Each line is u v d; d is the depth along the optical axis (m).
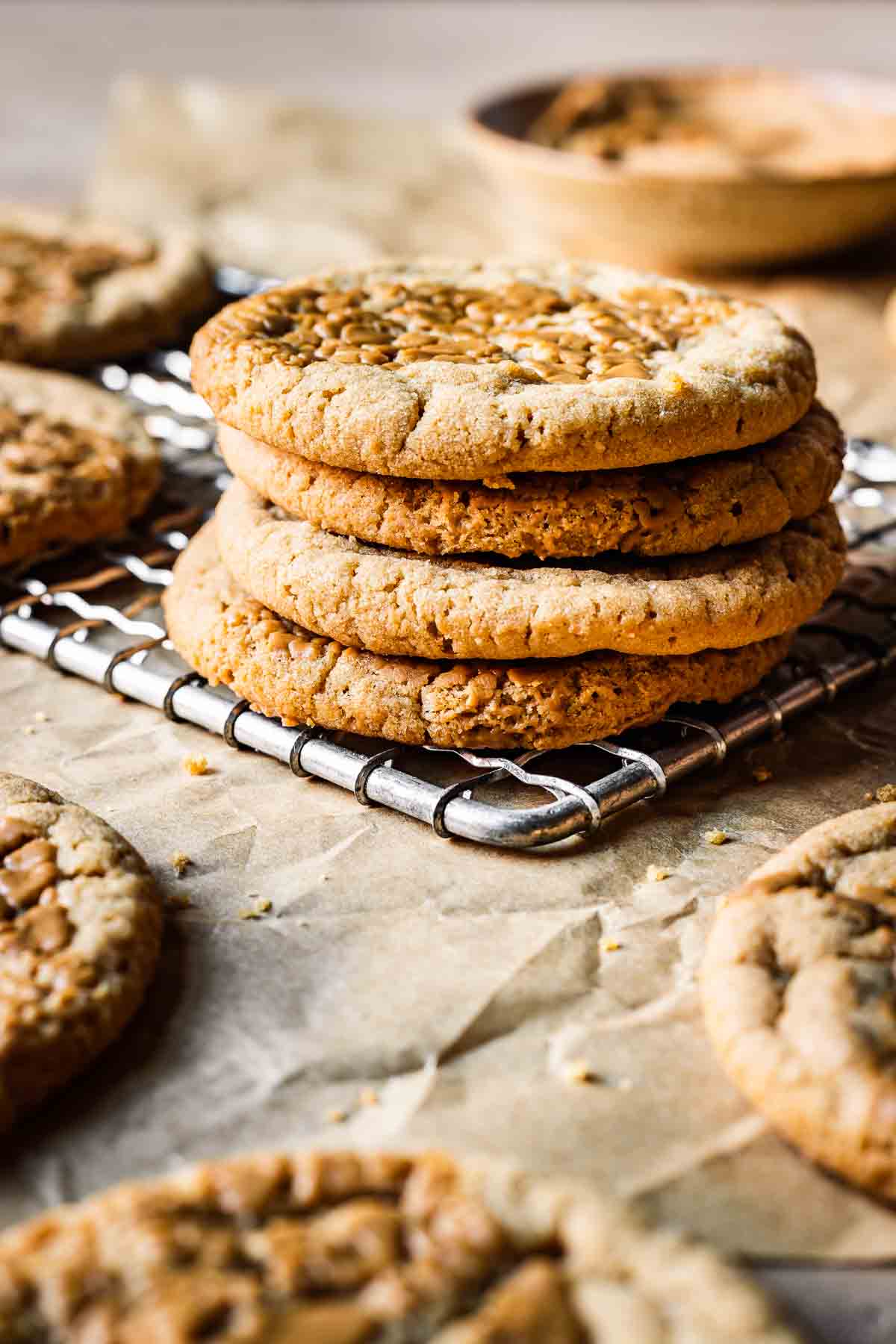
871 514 0.49
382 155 0.74
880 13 1.27
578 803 0.39
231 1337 0.31
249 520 0.42
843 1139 0.34
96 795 0.40
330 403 0.40
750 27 1.23
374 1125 0.35
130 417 0.49
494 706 0.40
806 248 0.59
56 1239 0.32
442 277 0.44
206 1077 0.35
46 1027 0.35
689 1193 0.34
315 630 0.40
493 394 0.39
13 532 0.45
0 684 0.43
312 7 1.34
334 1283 0.31
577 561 0.40
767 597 0.40
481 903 0.38
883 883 0.36
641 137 0.62
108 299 0.54
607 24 1.25
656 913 0.38
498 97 0.62
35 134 0.96
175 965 0.37
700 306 0.43
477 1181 0.32
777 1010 0.35
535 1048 0.36
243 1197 0.32
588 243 0.60
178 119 0.78
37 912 0.36
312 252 0.62
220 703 0.41
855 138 0.61
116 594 0.46
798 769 0.41
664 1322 0.31
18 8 1.33
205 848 0.39
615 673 0.40
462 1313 0.31
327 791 0.41
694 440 0.39
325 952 0.37
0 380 0.50
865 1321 0.33
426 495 0.40
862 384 0.54
